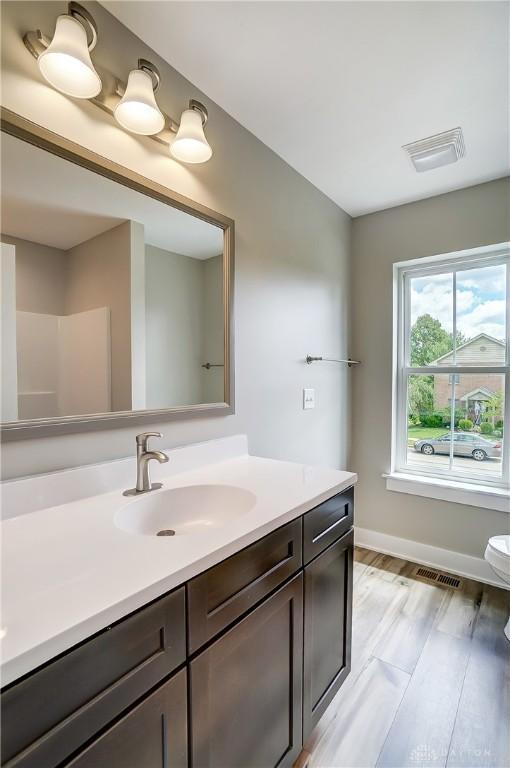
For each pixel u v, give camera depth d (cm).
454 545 228
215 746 79
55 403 101
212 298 149
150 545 78
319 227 221
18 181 93
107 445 114
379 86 141
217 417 154
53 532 84
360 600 197
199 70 132
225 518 117
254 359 173
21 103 92
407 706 133
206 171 145
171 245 132
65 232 103
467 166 196
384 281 250
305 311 209
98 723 57
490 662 153
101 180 110
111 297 114
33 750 50
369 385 259
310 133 169
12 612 56
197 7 109
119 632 60
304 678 111
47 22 96
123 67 114
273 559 96
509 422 219
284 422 194
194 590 73
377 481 257
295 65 131
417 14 112
